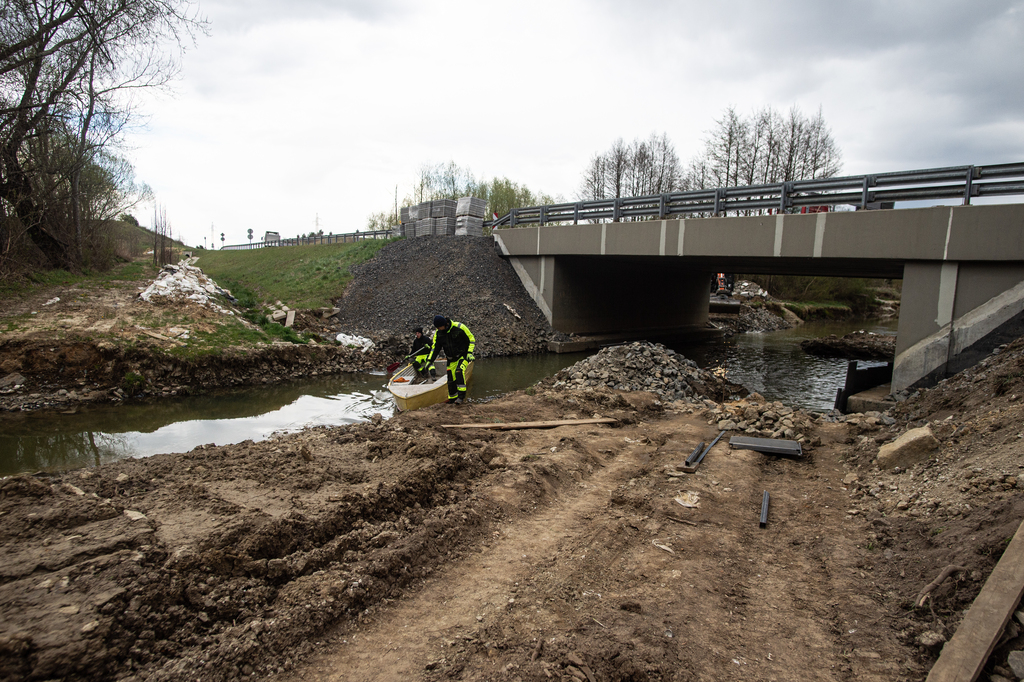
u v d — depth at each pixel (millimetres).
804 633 3742
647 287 29219
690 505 6000
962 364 12141
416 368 12625
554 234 23359
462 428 8656
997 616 3289
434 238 28531
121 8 15547
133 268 21828
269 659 3309
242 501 5023
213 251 59250
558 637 3635
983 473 5234
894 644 3508
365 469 6320
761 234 16000
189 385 12922
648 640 3582
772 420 9492
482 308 22922
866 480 6484
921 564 4262
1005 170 11602
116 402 11477
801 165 37531
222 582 3719
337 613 3738
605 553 4891
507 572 4535
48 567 3490
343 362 16453
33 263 17078
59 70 16469
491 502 5770
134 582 3416
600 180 47500
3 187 15773
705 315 34406
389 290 24391
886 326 38844
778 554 4938
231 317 16609
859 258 13898
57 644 2859
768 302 41281
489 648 3518
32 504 4441
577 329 25234
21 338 11859
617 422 9547
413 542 4637
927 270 12609
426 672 3266
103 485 5348
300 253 35469
